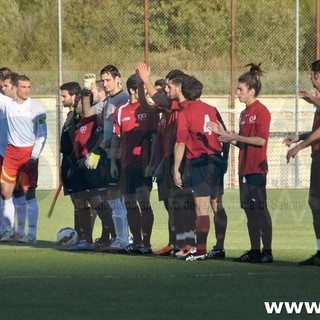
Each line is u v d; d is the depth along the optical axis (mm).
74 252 35594
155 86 36688
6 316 24016
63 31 61531
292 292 27078
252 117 32438
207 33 62344
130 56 61688
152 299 26156
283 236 40344
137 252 35000
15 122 38625
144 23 59938
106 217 36156
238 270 30969
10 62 61875
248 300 26031
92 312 24469
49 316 23984
